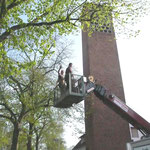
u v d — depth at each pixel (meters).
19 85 14.20
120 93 25.75
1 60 8.96
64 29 10.41
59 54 15.92
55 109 18.42
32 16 10.39
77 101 9.23
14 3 8.89
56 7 10.08
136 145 7.97
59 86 9.45
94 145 22.12
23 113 14.29
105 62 27.27
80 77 9.10
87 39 28.31
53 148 32.94
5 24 8.85
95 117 23.16
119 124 23.53
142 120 12.67
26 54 13.95
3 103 14.30
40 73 14.48
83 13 10.51
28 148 19.77
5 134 22.52
